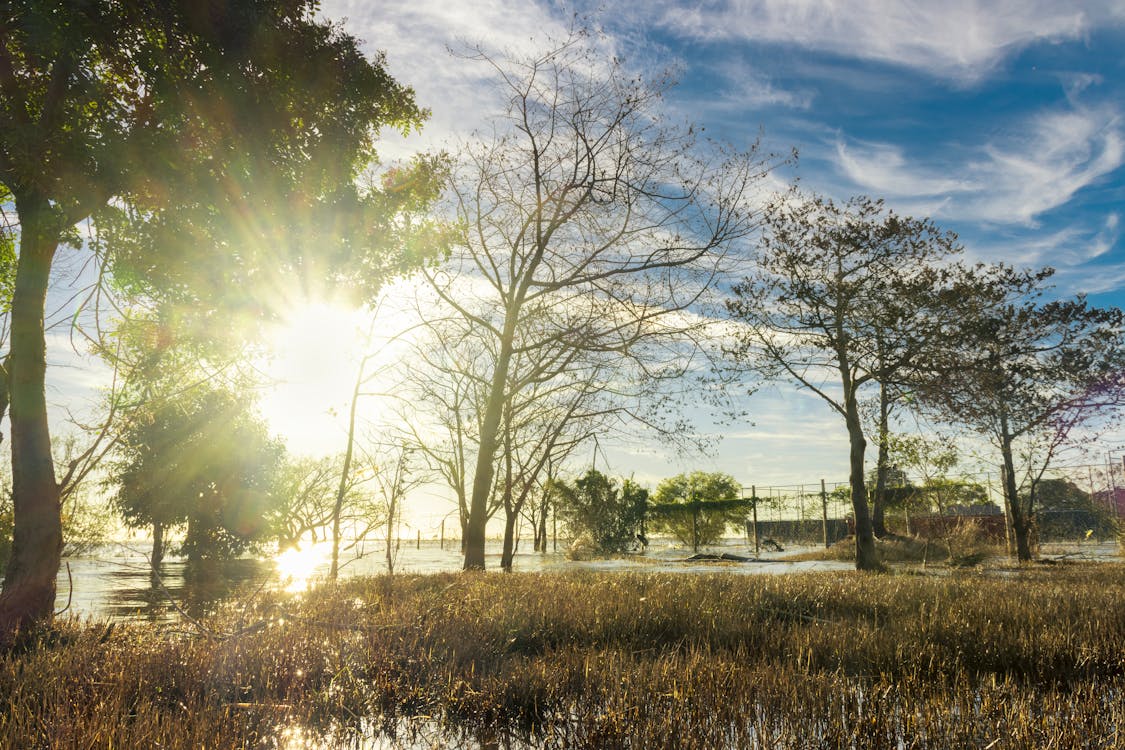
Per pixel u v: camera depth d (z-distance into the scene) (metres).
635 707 4.67
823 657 6.59
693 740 4.11
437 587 11.32
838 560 28.75
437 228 16.12
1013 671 6.16
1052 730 4.12
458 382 22.89
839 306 24.42
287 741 4.50
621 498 39.97
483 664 6.12
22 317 10.19
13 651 7.36
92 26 9.77
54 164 9.87
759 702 4.93
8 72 10.34
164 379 11.94
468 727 4.76
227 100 10.98
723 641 7.46
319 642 6.77
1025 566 22.09
